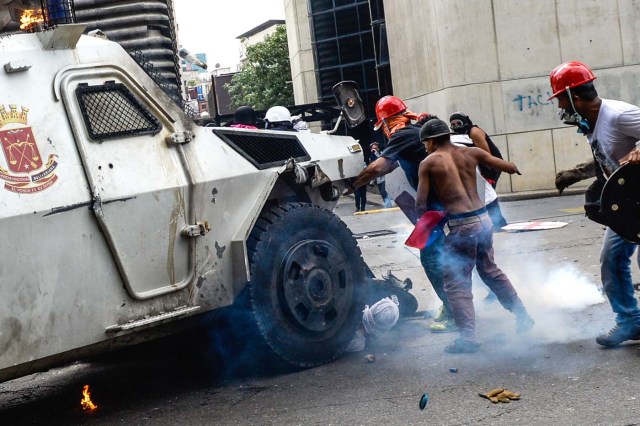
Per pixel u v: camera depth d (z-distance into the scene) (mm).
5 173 4676
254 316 5820
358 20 34906
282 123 8547
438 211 6355
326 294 6121
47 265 4812
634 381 5012
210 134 5785
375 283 6953
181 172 5496
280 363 6027
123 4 8008
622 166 5207
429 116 7207
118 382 6637
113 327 5133
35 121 4871
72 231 4926
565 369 5414
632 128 5344
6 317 4660
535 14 19516
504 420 4566
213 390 5906
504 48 19562
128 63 5402
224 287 5785
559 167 19531
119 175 5164
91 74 5203
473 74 19656
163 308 5414
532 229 12141
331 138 6719
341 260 6238
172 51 8406
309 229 6109
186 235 5492
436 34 20453
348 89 7105
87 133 5082
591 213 5551
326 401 5270
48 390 6695
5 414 6039
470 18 19578
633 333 5754
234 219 5824
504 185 19516
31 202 4734
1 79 4793
